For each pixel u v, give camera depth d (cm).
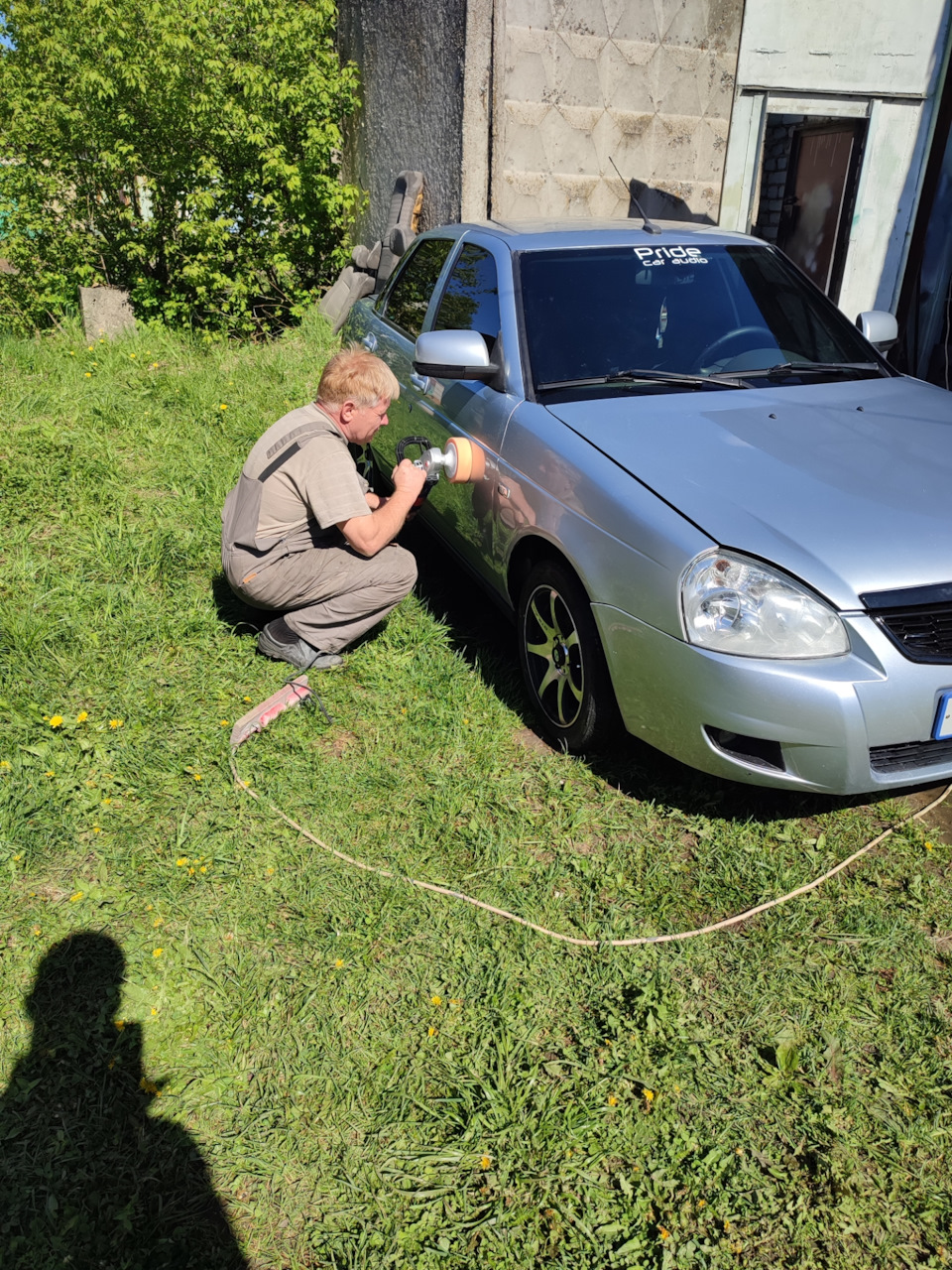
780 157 930
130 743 316
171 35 706
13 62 771
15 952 242
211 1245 185
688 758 278
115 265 856
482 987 239
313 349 746
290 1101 211
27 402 596
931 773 269
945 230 835
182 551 435
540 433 323
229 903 262
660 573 268
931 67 809
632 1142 205
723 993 242
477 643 399
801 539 260
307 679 359
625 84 730
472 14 670
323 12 781
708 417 321
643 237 401
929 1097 216
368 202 909
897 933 260
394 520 336
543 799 310
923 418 328
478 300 391
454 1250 185
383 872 274
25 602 388
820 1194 197
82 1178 194
